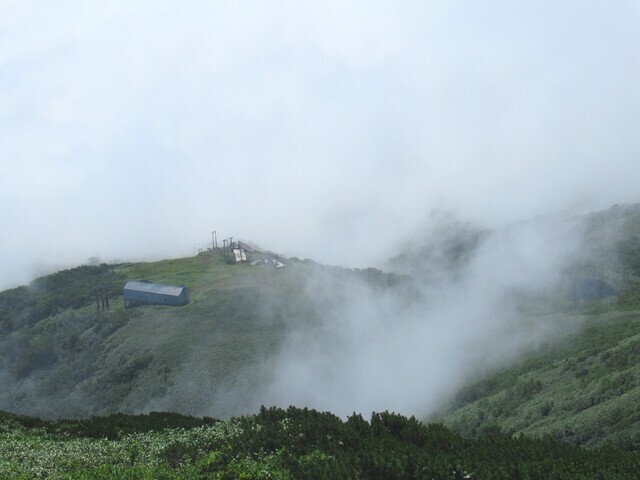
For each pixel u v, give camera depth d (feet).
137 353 396.16
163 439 113.50
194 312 450.71
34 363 428.15
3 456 101.40
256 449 102.58
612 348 263.08
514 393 262.88
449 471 91.09
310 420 116.88
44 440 119.24
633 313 340.80
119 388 371.35
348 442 106.32
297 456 99.30
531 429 210.18
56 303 527.81
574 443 176.55
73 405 367.86
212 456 96.99
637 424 167.63
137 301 481.46
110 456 103.50
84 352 421.18
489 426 231.30
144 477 89.92
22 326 517.55
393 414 118.93
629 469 94.99
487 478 88.69
